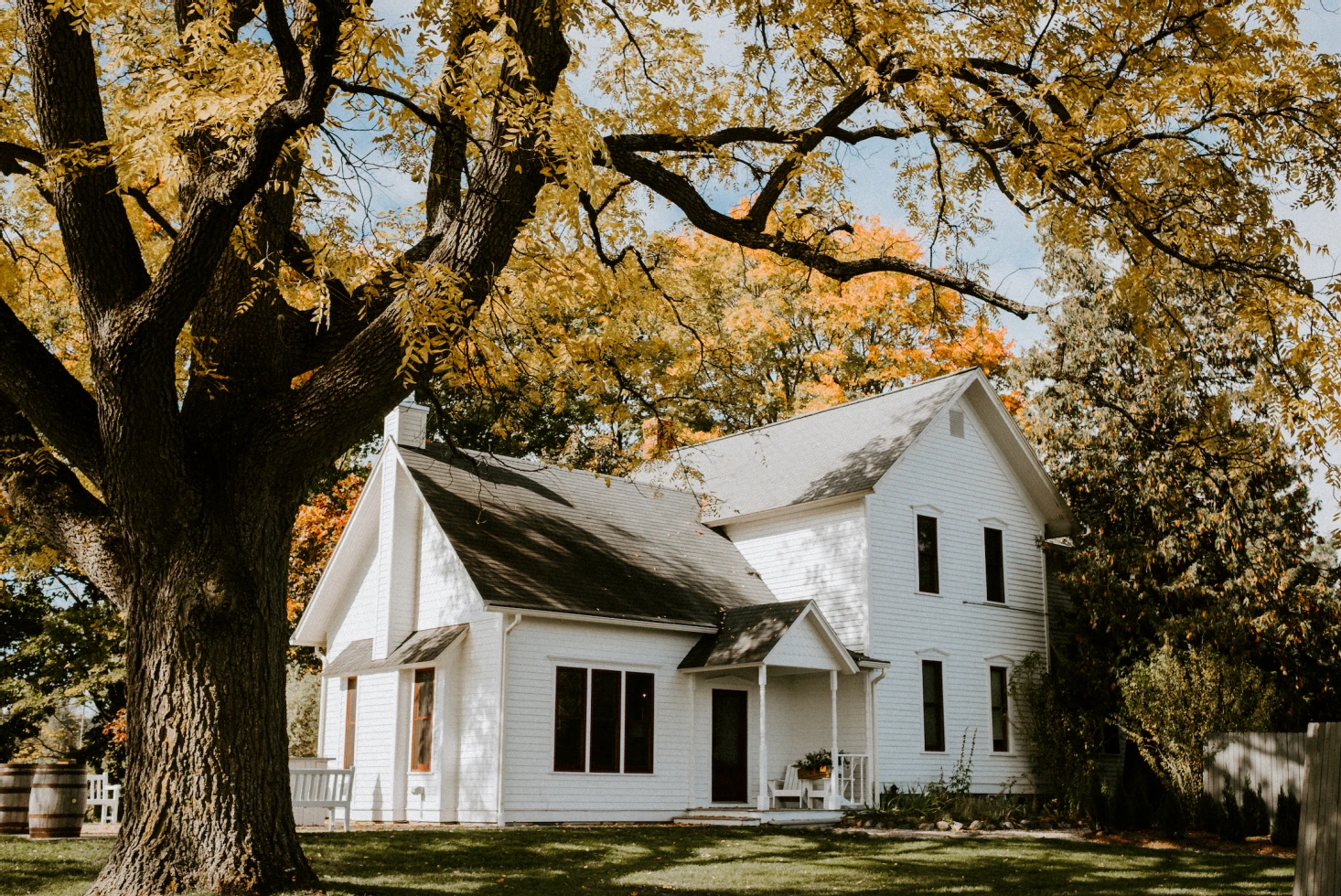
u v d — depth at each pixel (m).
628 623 21.22
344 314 10.37
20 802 15.63
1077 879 13.26
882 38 11.10
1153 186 11.99
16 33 10.45
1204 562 23.25
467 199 9.64
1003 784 25.17
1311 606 22.45
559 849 14.56
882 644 23.53
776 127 12.70
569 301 12.91
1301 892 9.39
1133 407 24.31
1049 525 28.30
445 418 12.65
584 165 8.67
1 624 29.84
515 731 19.62
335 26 7.85
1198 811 19.83
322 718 24.38
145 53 9.71
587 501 25.44
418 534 22.89
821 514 24.78
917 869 13.84
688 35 13.08
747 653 21.06
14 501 9.55
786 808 21.59
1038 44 11.50
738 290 30.52
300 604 30.59
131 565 9.13
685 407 19.91
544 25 9.35
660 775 21.53
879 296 31.81
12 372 8.99
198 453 9.17
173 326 8.41
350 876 11.24
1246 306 11.62
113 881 8.56
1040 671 26.39
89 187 8.46
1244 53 11.03
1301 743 19.72
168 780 8.72
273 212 9.77
